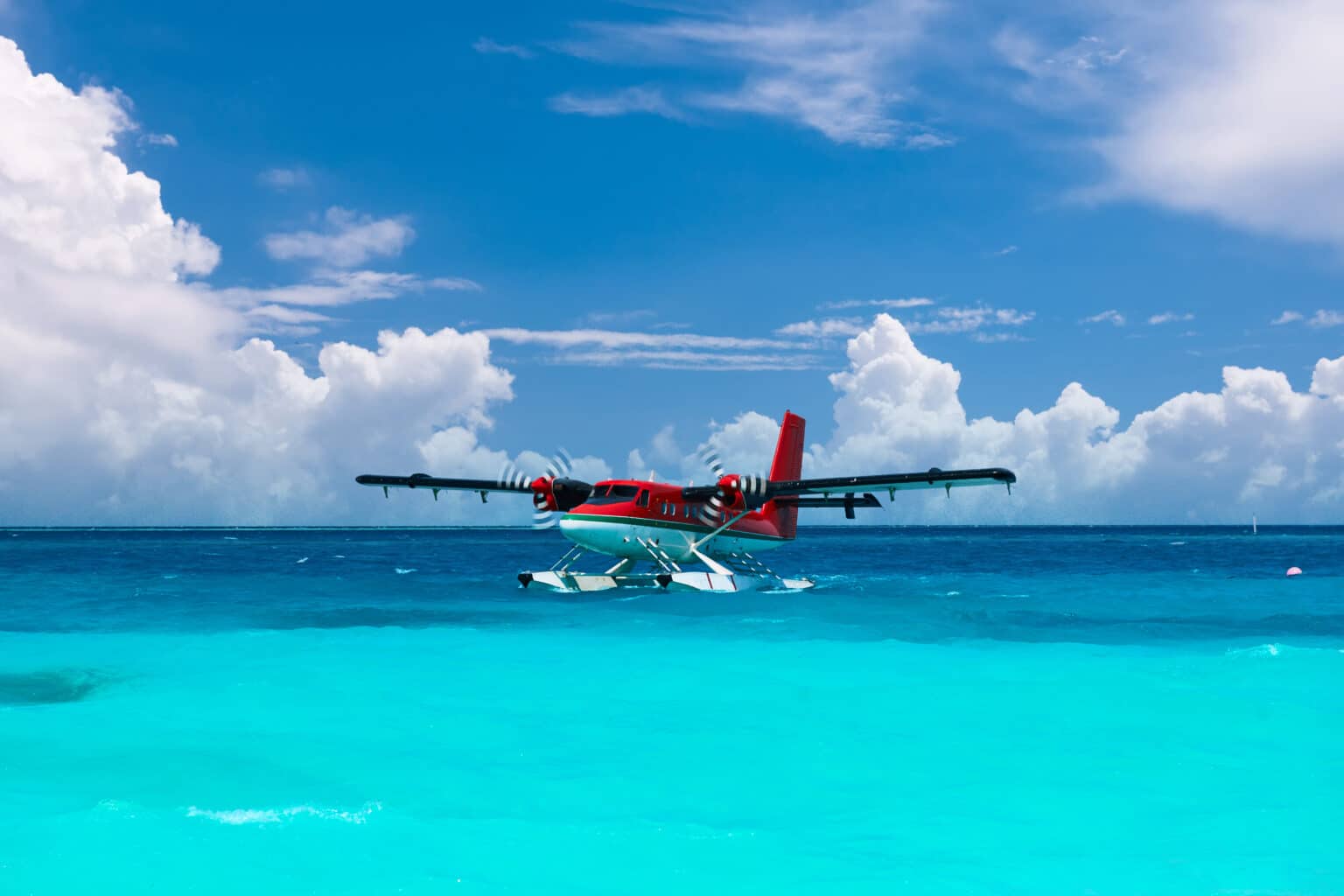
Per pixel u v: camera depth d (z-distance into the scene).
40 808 6.16
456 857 5.32
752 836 5.70
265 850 5.39
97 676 11.23
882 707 9.42
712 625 16.48
